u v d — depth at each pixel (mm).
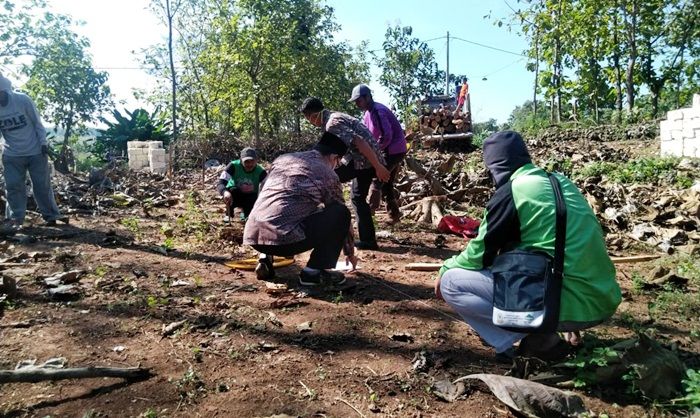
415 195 8602
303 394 2965
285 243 4262
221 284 4723
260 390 2988
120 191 10219
